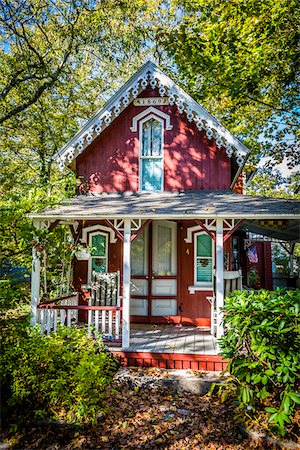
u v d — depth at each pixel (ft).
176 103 32.42
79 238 33.22
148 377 21.67
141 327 30.91
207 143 33.01
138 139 33.96
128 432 16.74
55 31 42.22
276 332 15.92
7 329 22.11
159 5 59.82
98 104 65.87
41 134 56.03
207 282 32.12
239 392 17.02
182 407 19.20
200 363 23.27
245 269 50.47
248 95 44.34
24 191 43.04
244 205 25.95
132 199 30.96
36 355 18.80
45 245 28.22
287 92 49.03
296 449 14.64
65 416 17.29
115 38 41.32
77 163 34.86
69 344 21.12
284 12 35.37
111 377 21.42
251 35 36.50
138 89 33.19
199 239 32.58
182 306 32.07
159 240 32.99
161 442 15.80
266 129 58.13
